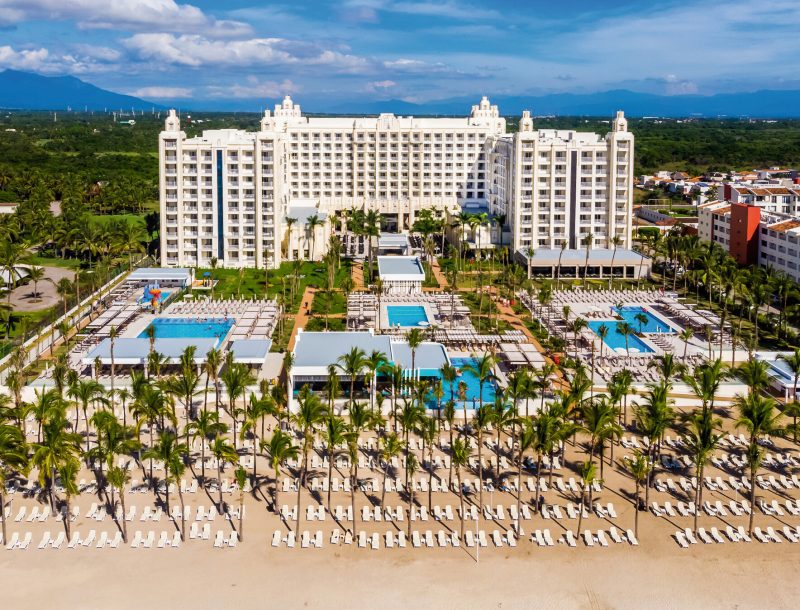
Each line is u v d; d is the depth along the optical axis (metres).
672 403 128.62
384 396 135.88
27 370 147.75
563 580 88.81
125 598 84.50
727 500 106.12
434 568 90.56
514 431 115.88
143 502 103.06
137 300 198.62
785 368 148.12
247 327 172.25
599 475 112.12
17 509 101.00
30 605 83.06
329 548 94.00
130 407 112.06
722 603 85.38
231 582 87.56
